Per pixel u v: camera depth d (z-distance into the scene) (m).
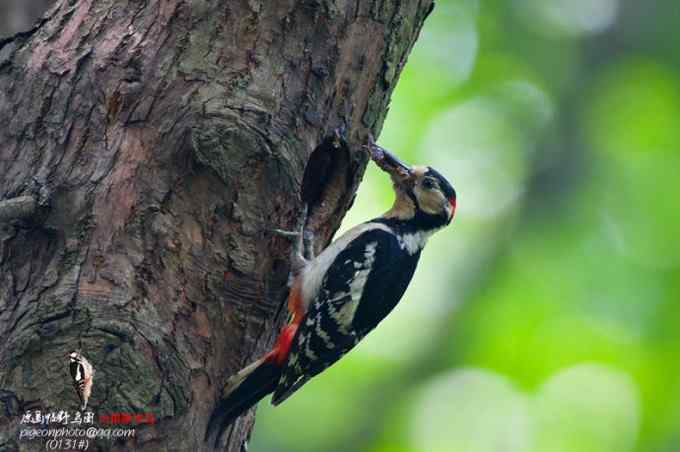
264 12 9.62
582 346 20.09
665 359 19.92
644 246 21.23
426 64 22.19
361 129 10.45
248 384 9.39
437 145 21.70
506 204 21.52
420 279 20.91
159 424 8.55
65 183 8.94
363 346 20.31
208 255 9.17
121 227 8.88
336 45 9.95
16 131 9.28
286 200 9.63
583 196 21.67
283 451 18.70
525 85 22.47
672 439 19.16
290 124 9.62
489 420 19.41
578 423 19.47
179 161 9.08
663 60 22.61
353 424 19.28
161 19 9.45
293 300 10.40
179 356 8.83
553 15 22.88
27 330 8.41
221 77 9.38
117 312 8.57
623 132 22.55
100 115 9.16
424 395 19.69
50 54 9.48
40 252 8.81
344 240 11.64
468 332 20.25
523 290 20.69
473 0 22.61
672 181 22.00
